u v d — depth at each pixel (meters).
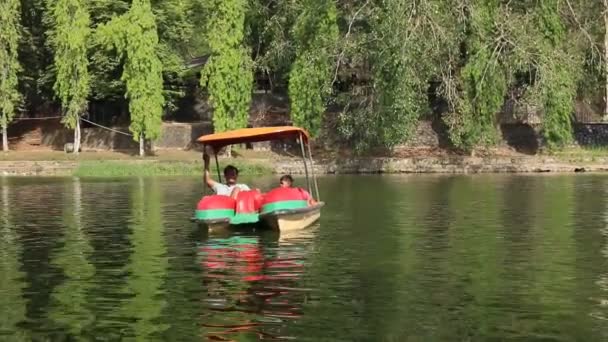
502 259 13.76
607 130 44.16
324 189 28.66
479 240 15.86
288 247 15.10
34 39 50.34
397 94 36.66
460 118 40.09
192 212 21.11
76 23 44.81
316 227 17.88
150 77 44.12
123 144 47.38
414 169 39.81
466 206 22.12
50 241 16.09
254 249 14.90
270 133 18.86
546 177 34.59
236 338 9.08
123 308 10.42
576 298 10.88
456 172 39.47
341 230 17.39
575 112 46.97
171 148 47.28
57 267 13.23
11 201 24.55
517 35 38.47
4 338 9.18
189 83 52.59
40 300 10.91
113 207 22.55
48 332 9.39
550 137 40.78
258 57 45.31
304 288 11.49
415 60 36.66
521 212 20.53
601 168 39.38
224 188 18.47
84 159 42.97
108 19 47.44
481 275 12.39
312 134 42.25
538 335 9.15
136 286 11.71
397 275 12.40
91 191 28.31
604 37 43.03
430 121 44.22
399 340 8.98
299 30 41.94
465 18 38.53
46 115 52.03
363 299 10.83
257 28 46.66
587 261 13.54
